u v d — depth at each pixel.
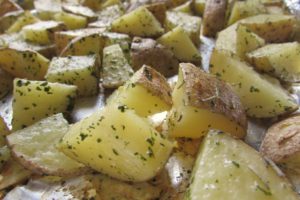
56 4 0.22
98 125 0.12
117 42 0.18
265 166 0.11
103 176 0.12
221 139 0.12
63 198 0.12
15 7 0.21
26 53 0.16
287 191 0.11
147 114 0.13
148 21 0.18
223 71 0.15
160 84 0.13
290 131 0.13
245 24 0.18
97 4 0.22
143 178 0.12
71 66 0.16
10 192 0.13
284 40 0.18
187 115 0.13
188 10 0.21
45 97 0.15
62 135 0.13
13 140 0.13
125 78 0.16
